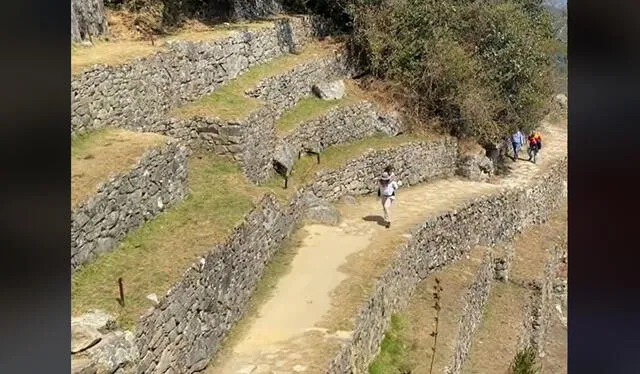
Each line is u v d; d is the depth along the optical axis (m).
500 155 21.58
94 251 7.70
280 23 17.25
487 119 19.59
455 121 19.16
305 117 15.38
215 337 8.30
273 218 11.30
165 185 9.70
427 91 18.84
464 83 19.14
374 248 12.14
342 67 18.48
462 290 13.58
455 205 15.71
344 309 9.52
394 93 18.58
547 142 25.81
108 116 10.17
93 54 11.06
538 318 16.27
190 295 7.75
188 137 12.14
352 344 8.73
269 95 14.83
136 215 8.77
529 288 16.62
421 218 14.19
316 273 10.84
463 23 20.17
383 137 17.67
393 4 19.11
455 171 19.03
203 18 16.23
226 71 14.20
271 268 10.93
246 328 8.99
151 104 11.49
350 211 14.58
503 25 20.25
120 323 6.45
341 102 17.02
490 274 16.14
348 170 15.27
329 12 20.05
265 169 13.12
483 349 13.43
